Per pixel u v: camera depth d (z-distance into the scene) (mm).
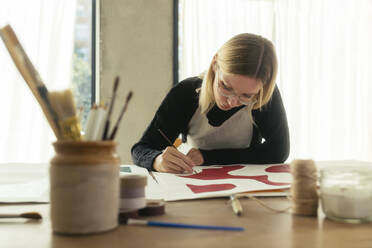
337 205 574
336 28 3641
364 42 3723
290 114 3480
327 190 589
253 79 1198
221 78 1253
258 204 710
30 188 854
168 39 3160
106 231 511
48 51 2936
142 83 3092
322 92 3621
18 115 2834
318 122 3609
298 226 550
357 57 3713
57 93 521
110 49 3023
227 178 995
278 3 3457
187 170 1123
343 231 522
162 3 3143
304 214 616
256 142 1735
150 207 610
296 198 621
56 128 528
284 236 496
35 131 2902
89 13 3156
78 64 3168
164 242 465
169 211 647
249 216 612
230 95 1270
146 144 1516
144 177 621
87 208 491
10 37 527
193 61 3230
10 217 581
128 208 599
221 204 710
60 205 493
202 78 1625
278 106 1613
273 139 1541
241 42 1226
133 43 3076
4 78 2814
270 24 3451
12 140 2818
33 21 2893
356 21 3668
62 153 496
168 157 1146
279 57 3463
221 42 3332
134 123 3059
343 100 3652
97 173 494
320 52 3576
